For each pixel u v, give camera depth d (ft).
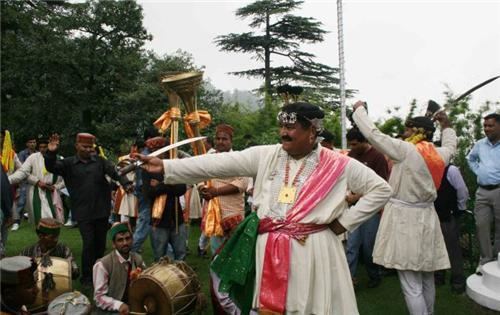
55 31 79.20
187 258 24.64
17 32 82.28
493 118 20.39
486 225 20.47
